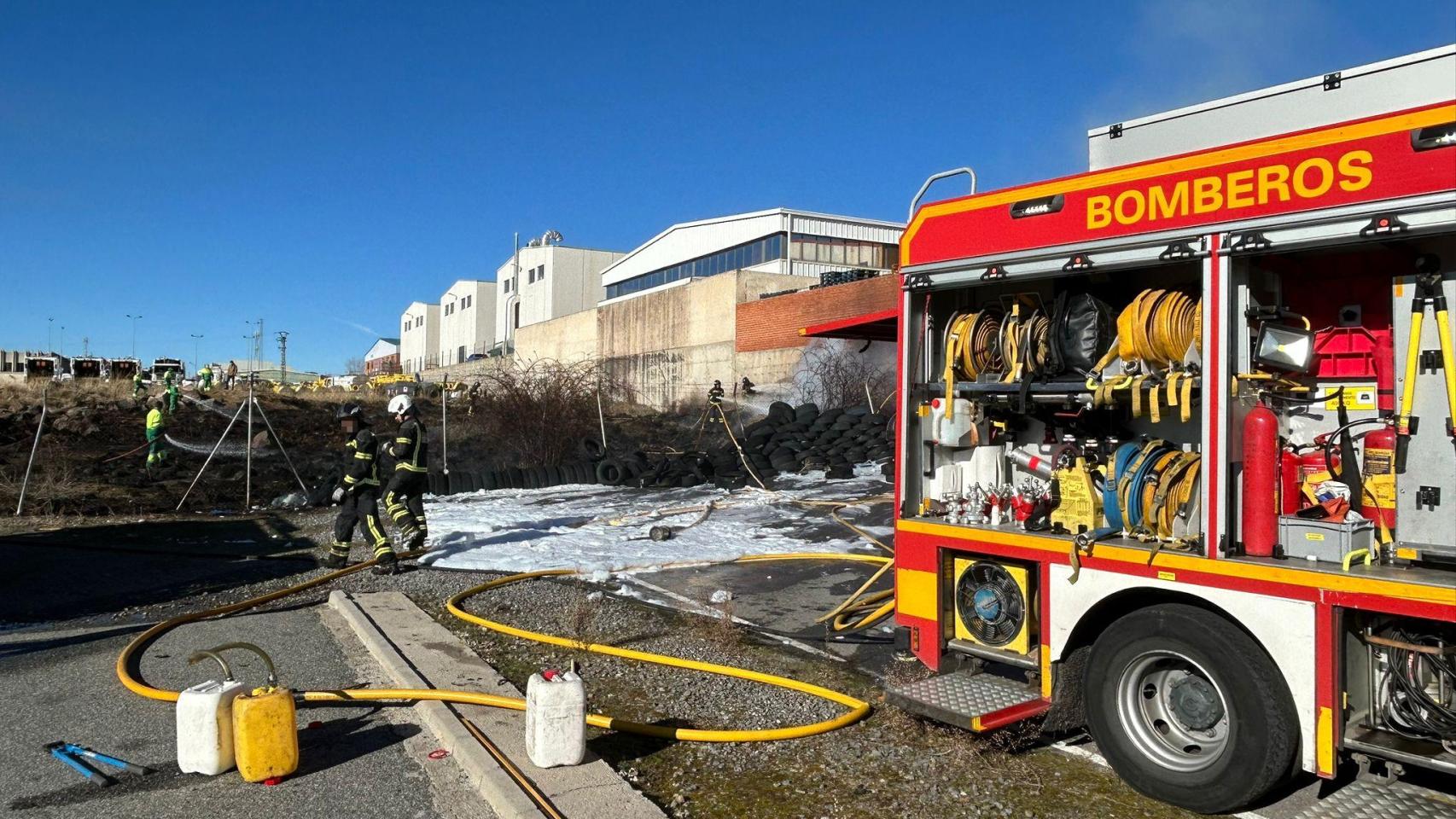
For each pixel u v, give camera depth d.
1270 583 3.75
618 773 4.34
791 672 6.06
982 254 4.95
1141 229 4.29
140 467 17.53
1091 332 4.78
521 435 19.03
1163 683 4.17
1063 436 5.29
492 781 4.13
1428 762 3.45
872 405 21.94
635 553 10.30
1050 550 4.53
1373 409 4.18
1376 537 3.94
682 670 6.05
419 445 10.02
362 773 4.43
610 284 54.94
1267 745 3.68
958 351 5.37
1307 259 4.36
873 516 12.12
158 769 4.48
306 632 7.12
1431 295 3.83
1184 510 4.17
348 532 9.41
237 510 14.40
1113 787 4.25
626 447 21.05
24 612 7.88
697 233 46.22
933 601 5.12
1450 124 3.41
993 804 4.05
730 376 30.23
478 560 10.02
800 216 41.16
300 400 29.06
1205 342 4.04
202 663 6.27
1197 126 4.96
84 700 5.54
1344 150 3.66
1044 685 4.55
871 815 3.95
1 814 3.98
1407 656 3.64
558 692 4.29
